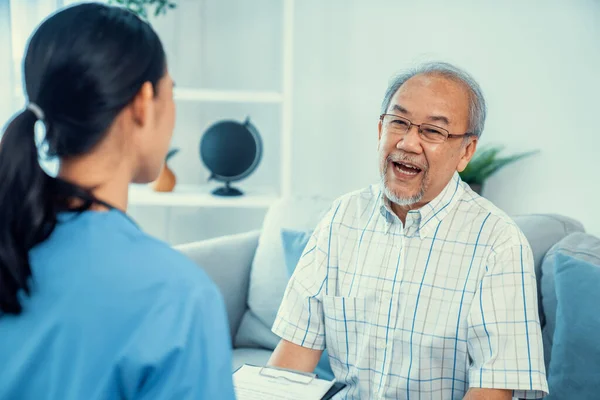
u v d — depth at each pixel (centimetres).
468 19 268
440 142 136
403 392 138
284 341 151
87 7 72
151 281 68
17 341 67
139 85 71
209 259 214
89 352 65
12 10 245
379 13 282
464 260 137
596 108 251
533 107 260
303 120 298
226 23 304
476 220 139
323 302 147
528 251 134
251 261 225
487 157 252
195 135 312
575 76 253
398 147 137
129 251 70
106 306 67
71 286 67
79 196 71
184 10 301
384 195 144
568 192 258
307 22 291
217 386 68
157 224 314
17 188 68
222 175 277
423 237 140
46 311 67
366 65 288
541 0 255
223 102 310
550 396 153
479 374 127
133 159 75
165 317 67
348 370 147
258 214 316
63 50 68
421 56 160
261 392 119
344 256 149
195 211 317
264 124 308
